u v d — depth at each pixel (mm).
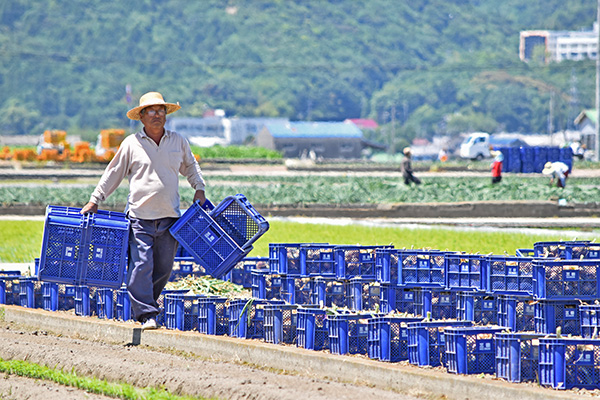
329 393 23594
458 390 23906
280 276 35781
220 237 31750
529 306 30281
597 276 28766
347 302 34188
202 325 31047
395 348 27797
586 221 79125
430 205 88312
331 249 34594
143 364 26922
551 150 188750
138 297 31406
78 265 31672
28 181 163875
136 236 31375
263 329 30609
